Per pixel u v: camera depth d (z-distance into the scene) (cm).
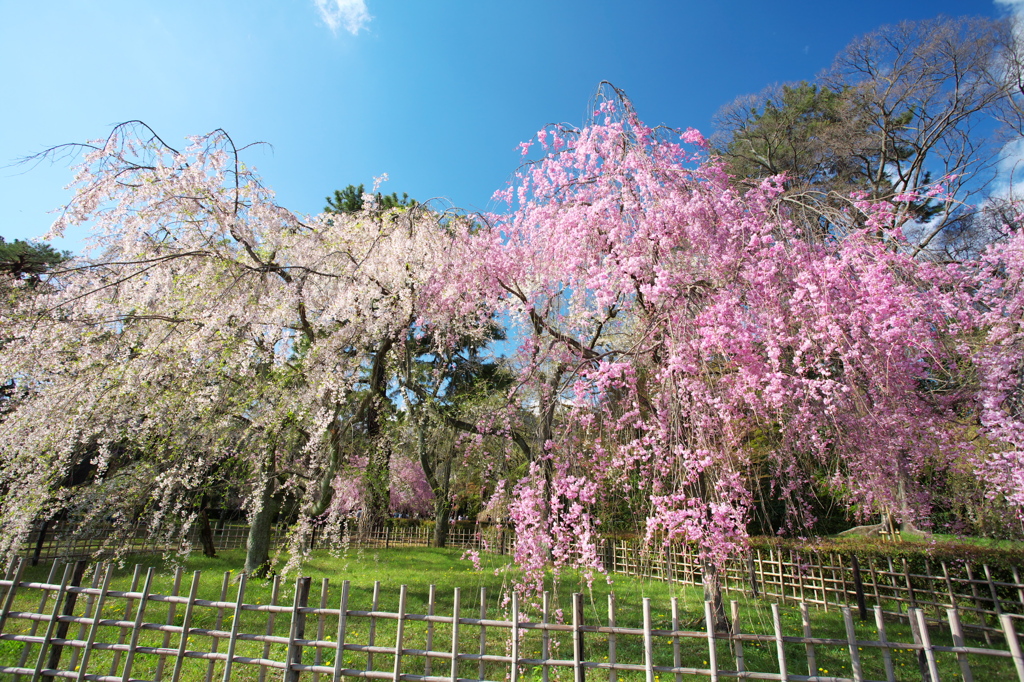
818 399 385
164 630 301
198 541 1155
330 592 673
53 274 457
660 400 416
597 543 433
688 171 465
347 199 1234
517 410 598
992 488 458
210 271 552
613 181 482
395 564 965
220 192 553
